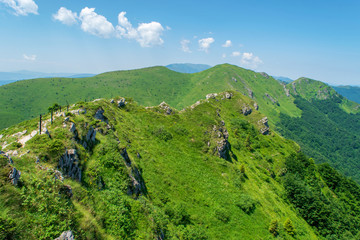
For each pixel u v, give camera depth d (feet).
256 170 270.67
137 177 125.80
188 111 286.87
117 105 234.79
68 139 88.84
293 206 241.76
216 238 122.83
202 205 145.69
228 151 260.21
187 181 162.40
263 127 435.12
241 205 160.66
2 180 51.24
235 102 480.64
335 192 359.46
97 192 81.10
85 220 61.11
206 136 238.27
